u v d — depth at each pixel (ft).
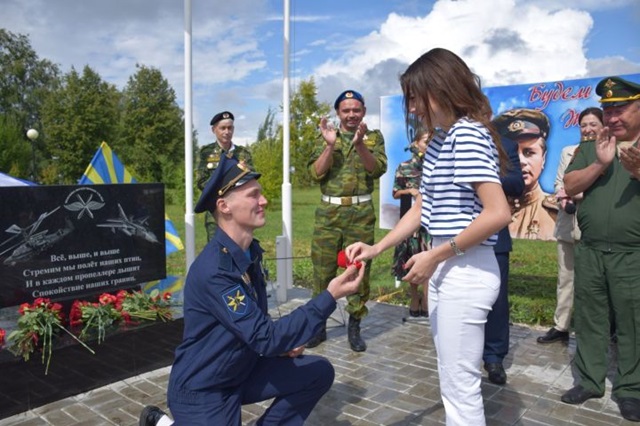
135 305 13.15
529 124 19.42
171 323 13.15
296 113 89.20
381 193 22.50
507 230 11.93
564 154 14.78
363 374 12.70
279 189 65.82
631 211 10.40
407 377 12.50
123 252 13.80
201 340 7.11
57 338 11.71
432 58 6.43
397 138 21.76
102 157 18.28
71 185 12.77
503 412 10.63
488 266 6.49
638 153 9.30
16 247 11.82
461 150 6.08
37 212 12.18
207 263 6.93
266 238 42.78
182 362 7.20
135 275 14.08
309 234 45.24
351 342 14.61
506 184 11.04
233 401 7.29
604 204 10.75
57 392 11.14
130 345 12.37
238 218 7.09
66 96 125.18
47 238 12.35
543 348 14.58
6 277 11.68
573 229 14.01
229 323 6.68
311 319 6.83
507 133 19.83
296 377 7.83
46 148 130.41
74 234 12.84
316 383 7.95
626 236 10.47
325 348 14.67
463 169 6.03
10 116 131.75
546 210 19.27
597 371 11.15
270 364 7.93
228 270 6.83
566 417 10.41
